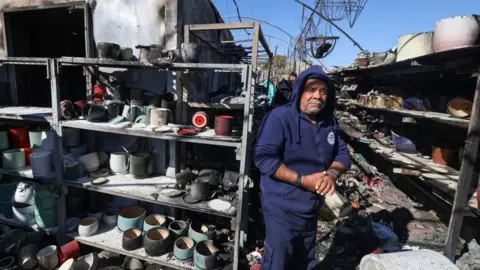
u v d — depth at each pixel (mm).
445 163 2623
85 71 2371
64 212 2139
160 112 1950
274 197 1442
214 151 2453
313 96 1328
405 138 3242
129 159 2195
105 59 1807
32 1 2441
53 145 2191
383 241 2330
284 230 1446
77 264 1964
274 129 1363
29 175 2078
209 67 1691
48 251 2059
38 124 2475
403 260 1279
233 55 4477
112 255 2143
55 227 2189
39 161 2041
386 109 3494
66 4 2354
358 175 3957
